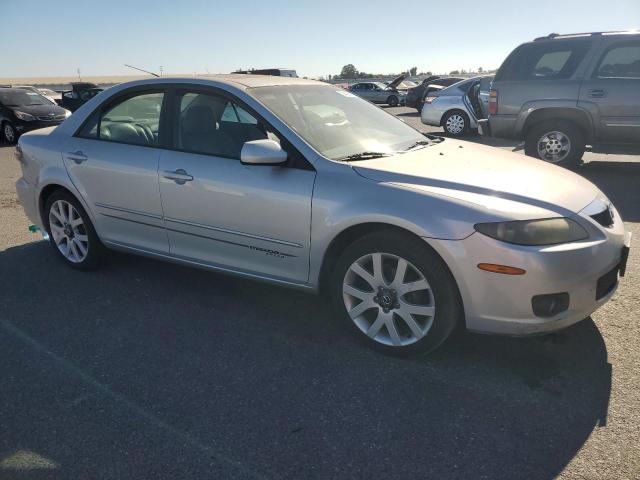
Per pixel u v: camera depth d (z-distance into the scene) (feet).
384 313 10.06
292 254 10.84
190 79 12.54
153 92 12.96
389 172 10.10
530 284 8.80
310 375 9.67
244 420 8.48
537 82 25.53
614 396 8.79
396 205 9.50
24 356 10.49
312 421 8.41
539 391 8.99
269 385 9.39
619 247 9.82
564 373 9.48
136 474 7.40
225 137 11.74
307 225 10.42
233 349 10.62
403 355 10.05
